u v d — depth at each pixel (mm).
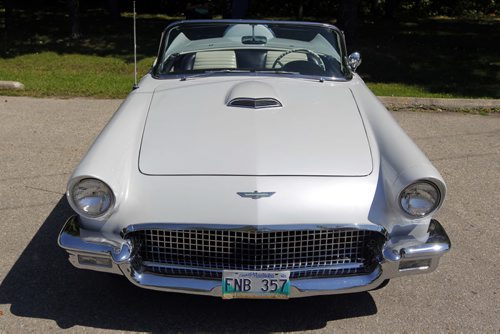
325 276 2643
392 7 19281
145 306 2936
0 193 4223
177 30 4250
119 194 2553
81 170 2531
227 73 3814
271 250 2582
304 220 2512
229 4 12406
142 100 3375
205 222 2500
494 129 6383
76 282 3127
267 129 2975
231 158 2736
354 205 2572
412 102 7281
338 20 11820
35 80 8234
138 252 2637
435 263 2684
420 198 2543
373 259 2639
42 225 3742
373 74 9609
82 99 7215
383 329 2791
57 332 2701
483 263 3422
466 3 21672
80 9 19031
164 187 2600
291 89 3547
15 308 2877
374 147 2893
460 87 8766
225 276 2559
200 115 3119
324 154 2801
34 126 5961
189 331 2756
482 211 4176
